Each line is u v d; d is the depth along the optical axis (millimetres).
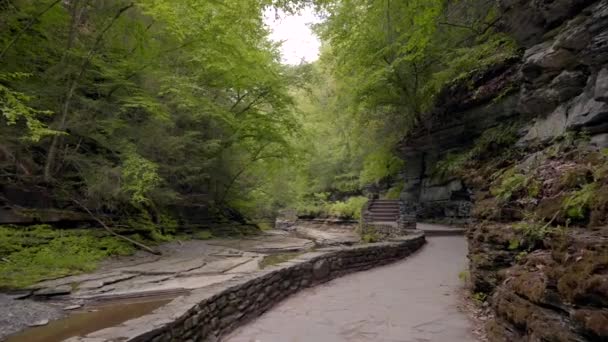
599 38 4414
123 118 10250
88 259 7344
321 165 26625
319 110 25203
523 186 4246
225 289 4258
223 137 14289
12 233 6941
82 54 8609
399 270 7922
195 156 12672
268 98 15070
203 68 12820
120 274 6617
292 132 15891
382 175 20922
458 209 15273
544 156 4906
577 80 5387
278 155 16297
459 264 8422
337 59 16797
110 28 9422
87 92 9539
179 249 10078
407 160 20062
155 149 10586
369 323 4406
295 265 6086
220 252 9891
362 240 13727
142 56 10367
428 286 6324
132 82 10023
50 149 8133
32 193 8016
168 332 3115
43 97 8031
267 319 4691
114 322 4164
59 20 8406
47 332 3809
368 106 16438
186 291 5617
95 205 9156
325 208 24031
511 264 4117
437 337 3879
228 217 16375
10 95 5453
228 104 15273
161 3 8336
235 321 4359
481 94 11305
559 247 2646
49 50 8617
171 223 12219
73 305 4828
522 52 9594
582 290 2104
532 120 8328
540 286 2621
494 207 4727
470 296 5336
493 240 4512
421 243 11227
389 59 14406
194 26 9828
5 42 7527
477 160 10336
